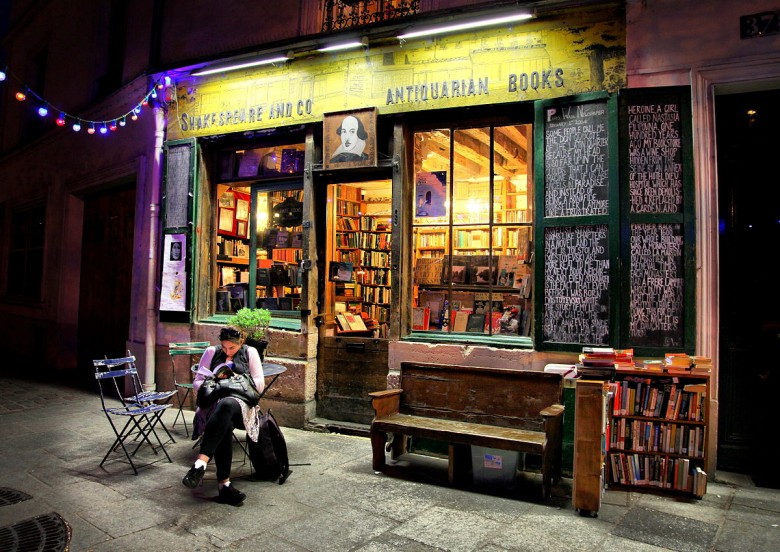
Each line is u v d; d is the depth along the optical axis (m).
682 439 3.95
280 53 6.03
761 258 4.36
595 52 4.73
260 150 6.58
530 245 5.11
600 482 3.51
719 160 4.51
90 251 9.21
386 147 5.63
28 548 3.00
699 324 4.34
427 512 3.57
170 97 6.93
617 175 4.57
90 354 9.03
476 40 5.16
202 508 3.59
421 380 4.69
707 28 4.40
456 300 5.39
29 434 5.36
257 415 4.12
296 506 3.64
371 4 6.25
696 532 3.28
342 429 5.55
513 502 3.76
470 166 5.39
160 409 4.76
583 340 4.65
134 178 7.87
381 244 6.31
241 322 4.98
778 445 4.21
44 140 10.32
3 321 11.76
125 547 3.03
